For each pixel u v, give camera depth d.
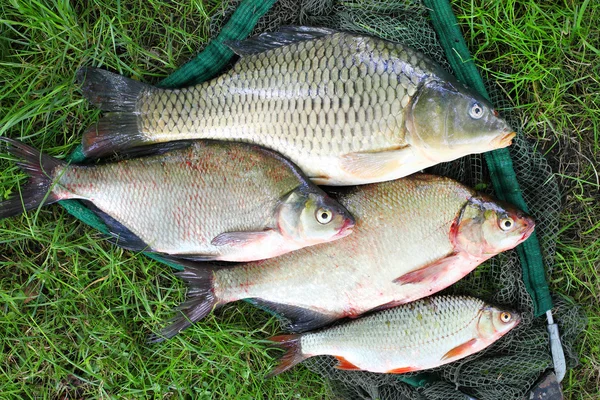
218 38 0.92
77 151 0.91
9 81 0.93
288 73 0.87
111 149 0.91
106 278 0.95
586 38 0.94
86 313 0.95
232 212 0.89
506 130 0.87
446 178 0.90
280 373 0.96
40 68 0.93
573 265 0.97
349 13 0.92
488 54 0.96
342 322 0.94
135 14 0.94
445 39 0.93
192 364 0.96
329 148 0.87
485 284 0.96
